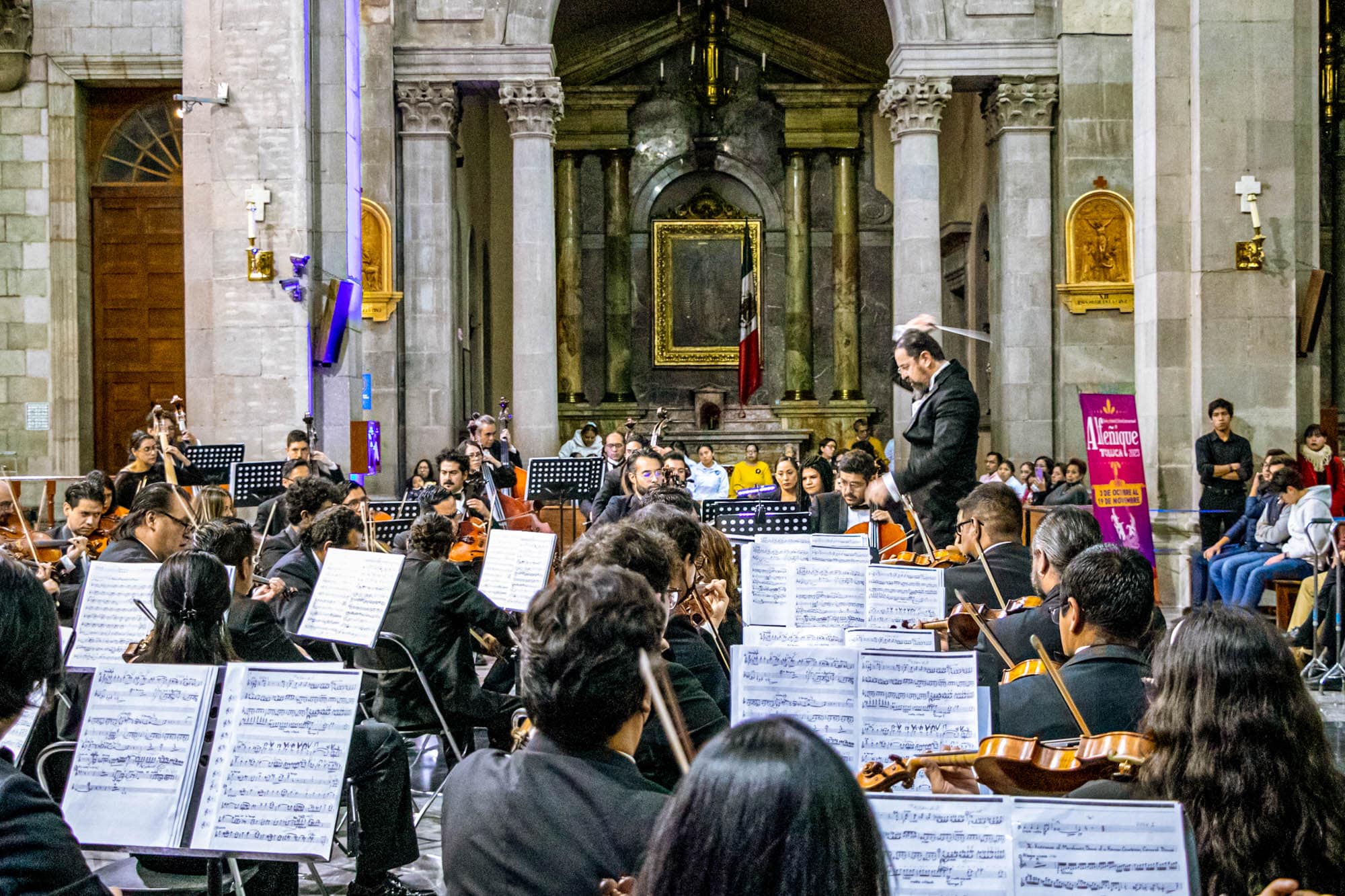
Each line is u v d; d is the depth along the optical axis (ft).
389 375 59.67
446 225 61.62
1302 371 45.03
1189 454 44.80
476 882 8.21
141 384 58.90
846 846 4.92
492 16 61.31
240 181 44.60
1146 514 38.40
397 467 60.08
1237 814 8.09
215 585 14.51
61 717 18.06
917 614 17.97
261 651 18.31
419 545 22.03
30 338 57.16
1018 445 62.13
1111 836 7.64
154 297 58.80
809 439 82.43
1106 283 60.85
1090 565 12.00
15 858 7.67
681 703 11.78
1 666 8.38
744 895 4.87
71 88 57.06
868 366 84.07
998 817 7.71
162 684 12.05
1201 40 43.83
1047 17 61.98
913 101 61.62
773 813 4.91
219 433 44.47
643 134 84.28
